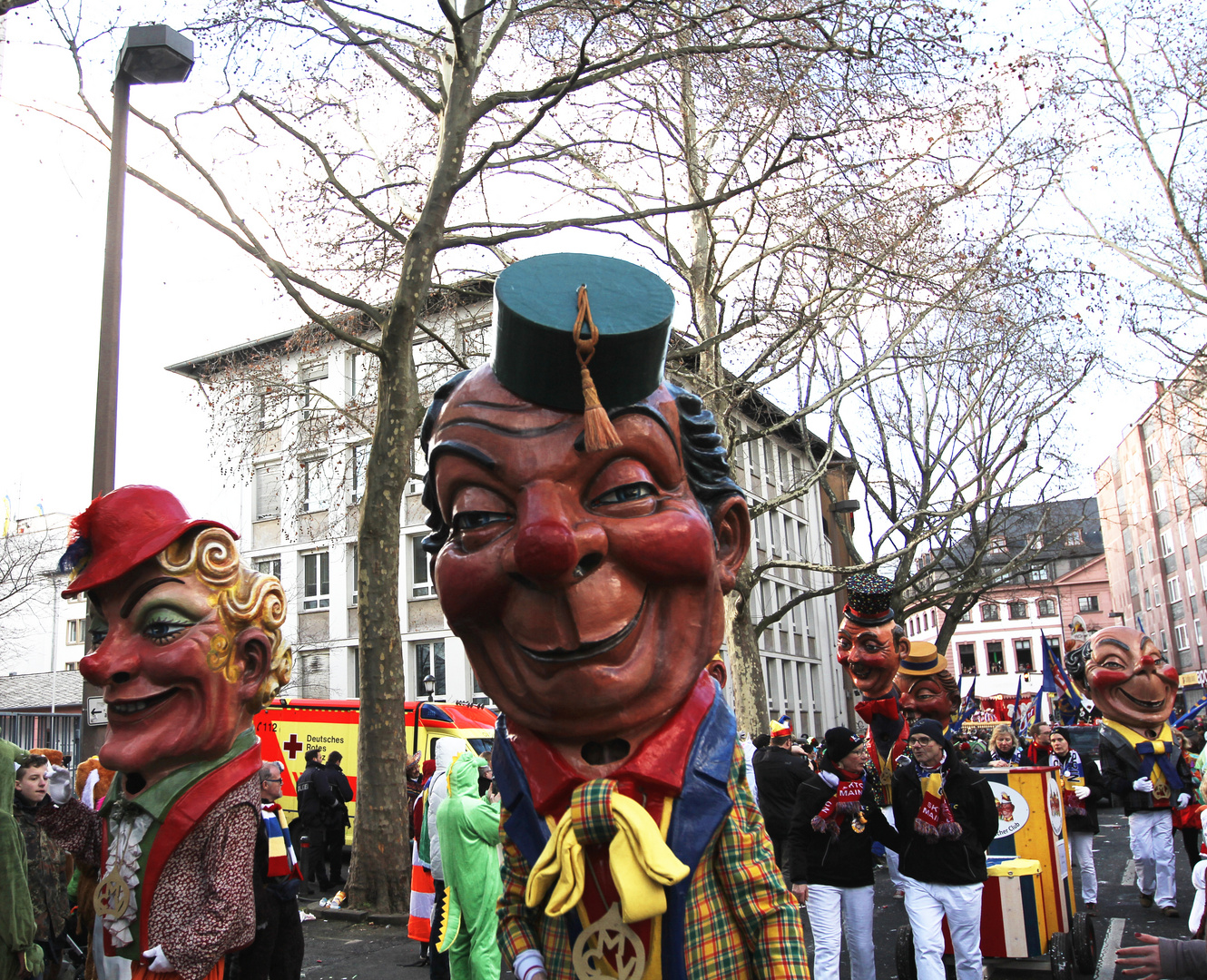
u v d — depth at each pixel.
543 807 2.47
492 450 2.45
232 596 4.20
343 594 25.08
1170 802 7.98
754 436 13.48
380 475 9.75
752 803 2.61
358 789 9.48
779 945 2.44
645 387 2.47
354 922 9.00
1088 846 7.92
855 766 5.40
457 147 9.95
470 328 12.46
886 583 5.97
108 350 7.88
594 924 2.36
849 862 5.41
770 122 11.91
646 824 2.29
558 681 2.41
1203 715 15.16
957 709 8.04
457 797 5.18
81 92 8.94
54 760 5.57
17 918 4.18
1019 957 6.20
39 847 5.10
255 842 4.25
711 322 14.12
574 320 2.32
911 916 5.14
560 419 2.45
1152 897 8.31
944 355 16.06
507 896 2.66
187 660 4.00
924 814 5.05
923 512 16.33
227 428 14.93
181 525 4.17
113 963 3.93
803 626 33.81
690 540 2.47
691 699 2.57
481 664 2.56
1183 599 51.25
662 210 10.23
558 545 2.26
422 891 6.51
